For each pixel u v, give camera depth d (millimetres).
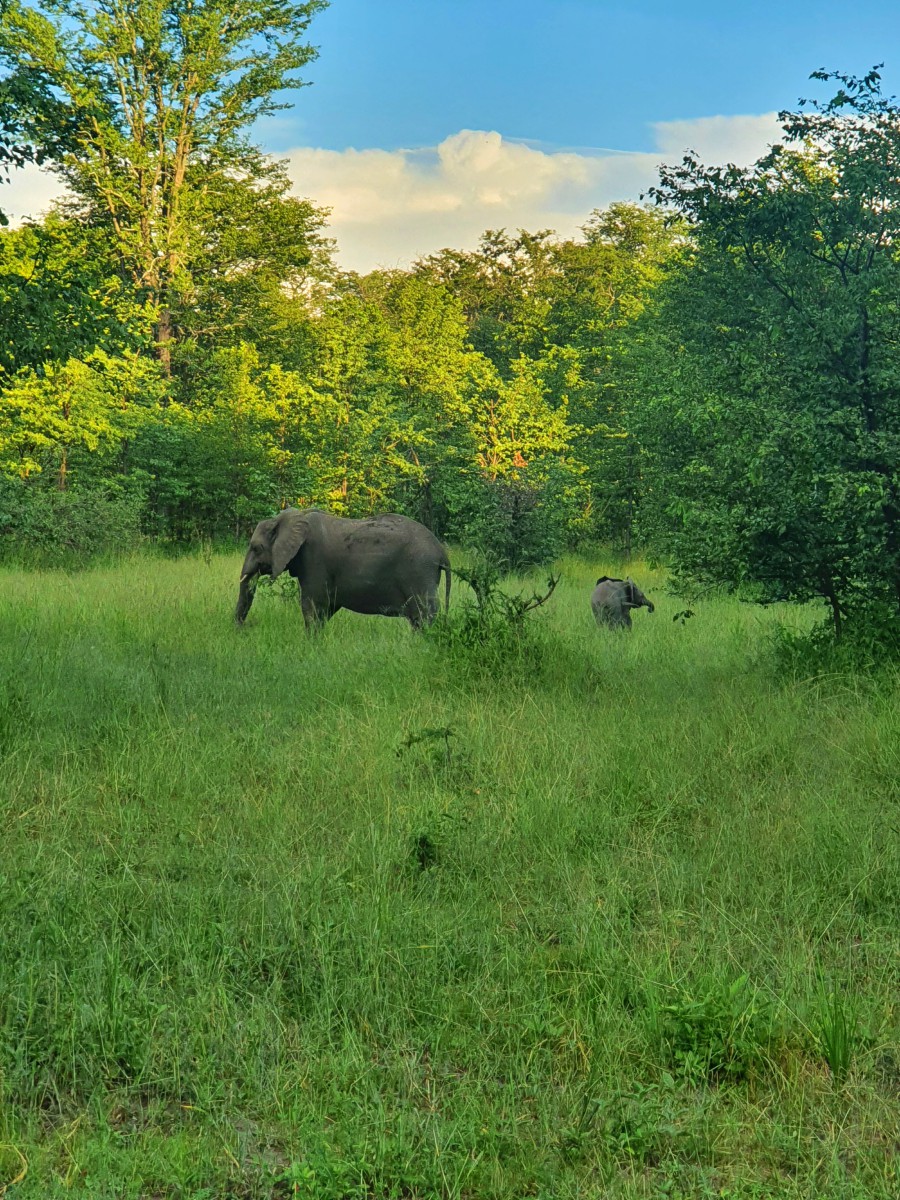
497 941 5000
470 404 34875
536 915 5363
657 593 21359
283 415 33219
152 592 17312
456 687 9805
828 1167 3479
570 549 33906
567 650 10789
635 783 7121
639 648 12727
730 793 7148
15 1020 4156
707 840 6297
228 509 33031
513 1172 3463
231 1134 3646
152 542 30234
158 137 38688
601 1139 3631
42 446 28531
